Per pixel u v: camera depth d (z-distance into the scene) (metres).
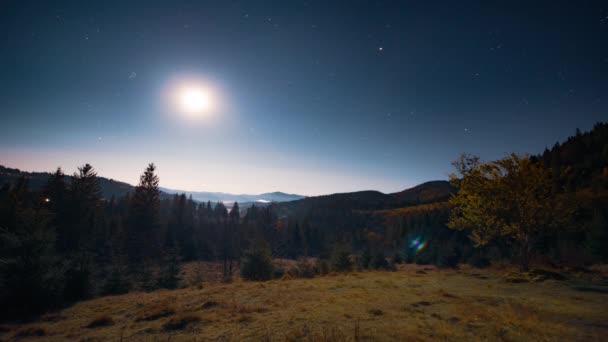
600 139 89.88
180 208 97.69
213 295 16.39
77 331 10.86
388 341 7.38
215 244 99.00
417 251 74.94
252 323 9.96
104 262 52.66
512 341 7.17
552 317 9.30
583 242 38.62
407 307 11.47
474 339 7.41
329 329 8.66
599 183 55.25
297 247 111.50
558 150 99.06
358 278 22.80
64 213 47.81
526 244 20.89
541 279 17.02
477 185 22.34
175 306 13.69
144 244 59.97
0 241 18.09
